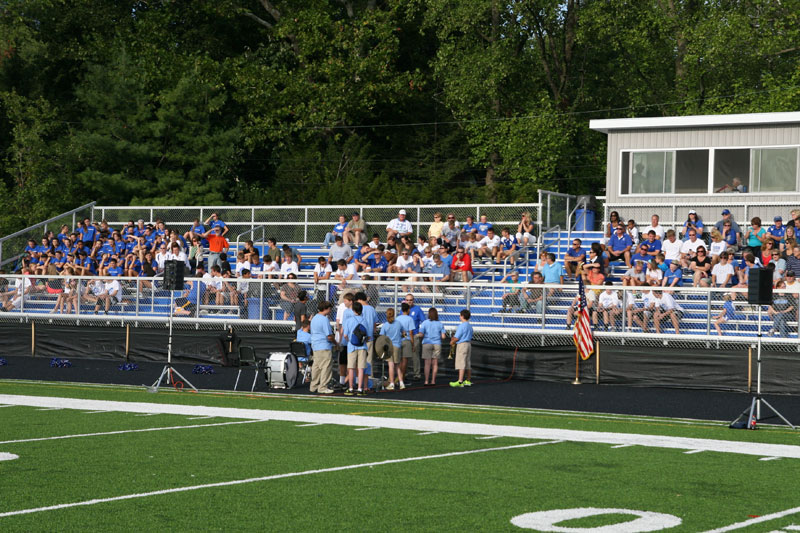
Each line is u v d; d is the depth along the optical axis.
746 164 28.70
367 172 47.97
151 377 22.08
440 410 16.47
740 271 22.88
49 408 16.14
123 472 10.35
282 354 19.97
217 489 9.48
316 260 32.53
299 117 48.53
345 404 17.25
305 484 9.75
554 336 22.67
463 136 51.84
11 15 53.56
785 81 40.53
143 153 48.59
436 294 23.97
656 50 44.59
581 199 32.69
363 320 19.30
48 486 9.58
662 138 29.81
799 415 16.28
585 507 8.73
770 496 9.28
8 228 49.19
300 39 48.12
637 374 21.11
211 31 53.56
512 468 10.75
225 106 52.22
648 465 11.01
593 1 44.41
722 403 17.94
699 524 8.09
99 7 52.78
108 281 27.23
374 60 46.56
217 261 30.27
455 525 8.02
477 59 43.38
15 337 27.89
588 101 46.66
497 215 32.25
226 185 51.06
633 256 25.55
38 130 50.22
